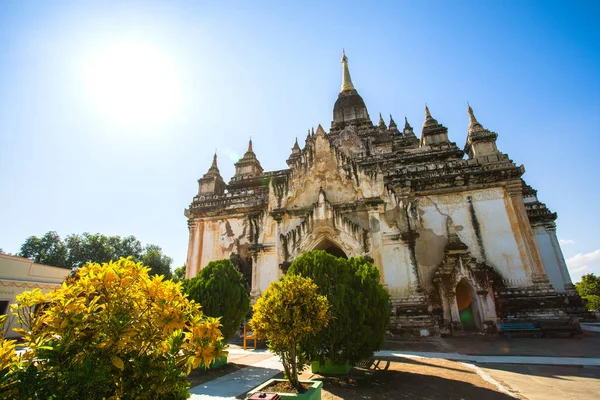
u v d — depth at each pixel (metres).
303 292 7.75
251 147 34.91
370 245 17.89
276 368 10.82
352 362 9.84
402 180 22.05
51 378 3.38
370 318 9.59
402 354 12.36
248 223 25.34
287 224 20.39
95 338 3.83
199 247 25.89
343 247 18.41
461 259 18.80
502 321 17.75
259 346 15.83
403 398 7.44
